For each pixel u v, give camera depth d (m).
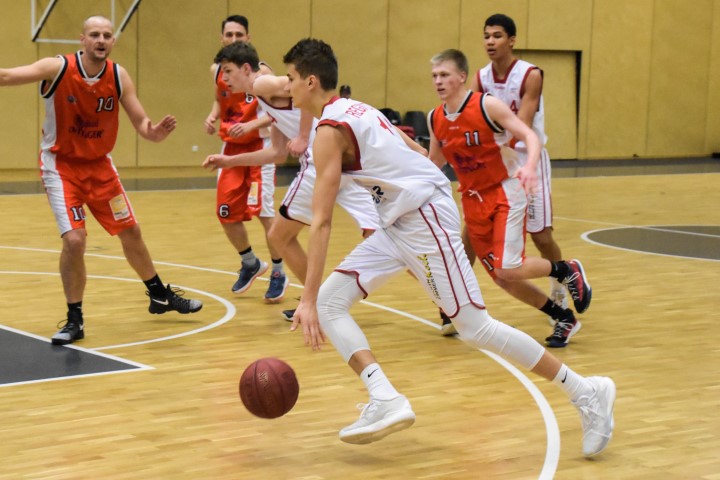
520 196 7.41
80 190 7.74
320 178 5.02
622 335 8.23
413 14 25.64
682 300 9.75
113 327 8.20
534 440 5.54
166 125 7.66
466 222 7.73
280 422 5.80
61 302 9.11
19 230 13.55
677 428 5.77
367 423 5.11
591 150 28.86
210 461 5.11
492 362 7.32
